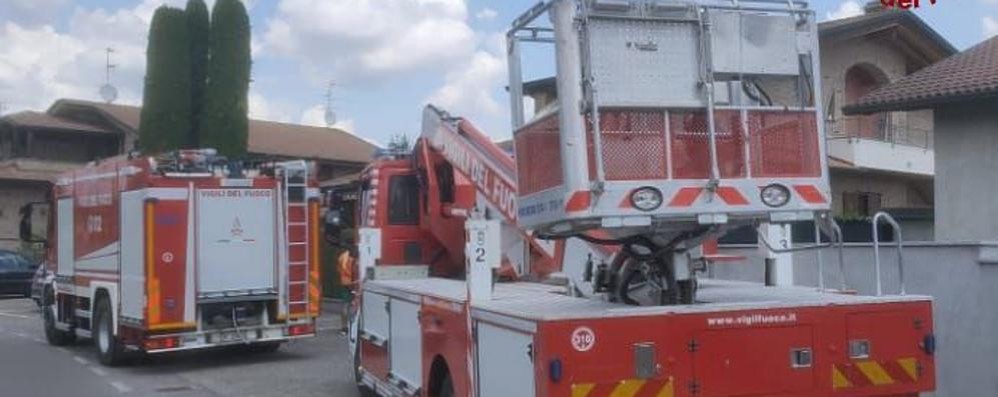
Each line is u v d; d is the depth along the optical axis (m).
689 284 6.36
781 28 5.93
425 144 10.42
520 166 6.47
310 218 14.85
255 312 14.61
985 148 14.87
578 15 5.61
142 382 12.85
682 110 5.71
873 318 6.18
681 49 5.75
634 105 5.62
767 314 5.93
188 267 13.76
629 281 6.45
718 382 5.77
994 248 8.36
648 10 5.70
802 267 10.08
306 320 14.73
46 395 11.90
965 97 14.33
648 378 5.62
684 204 5.66
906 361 6.21
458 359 6.97
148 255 13.48
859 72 24.98
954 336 8.69
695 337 5.76
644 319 5.66
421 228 10.66
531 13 6.13
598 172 5.52
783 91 5.98
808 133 5.95
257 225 14.38
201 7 26.23
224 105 25.67
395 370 8.88
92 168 15.47
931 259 8.93
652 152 5.66
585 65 5.59
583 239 6.54
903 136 25.25
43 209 37.97
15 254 31.78
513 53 6.48
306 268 14.77
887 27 23.95
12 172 42.03
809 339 6.01
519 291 7.78
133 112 45.50
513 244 8.58
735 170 5.79
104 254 14.77
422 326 7.94
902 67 25.48
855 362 6.09
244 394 11.74
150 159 13.57
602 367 5.54
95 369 14.16
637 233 6.12
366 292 10.09
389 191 10.68
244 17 26.06
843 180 23.25
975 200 15.03
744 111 5.82
